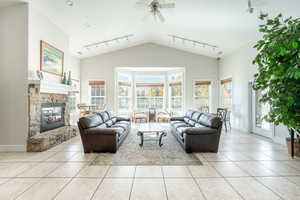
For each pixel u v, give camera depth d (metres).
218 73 7.62
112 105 7.54
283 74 1.61
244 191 2.08
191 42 6.53
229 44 5.89
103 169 2.71
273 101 1.81
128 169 2.71
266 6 3.50
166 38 6.64
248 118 5.59
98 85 7.61
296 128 1.69
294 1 3.17
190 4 4.03
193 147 3.50
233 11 3.99
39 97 3.69
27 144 3.53
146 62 7.49
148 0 4.02
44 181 2.31
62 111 4.93
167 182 2.29
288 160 3.10
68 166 2.81
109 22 4.99
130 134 5.29
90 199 1.91
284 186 2.19
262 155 3.37
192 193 2.04
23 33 3.53
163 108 8.45
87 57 7.50
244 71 5.75
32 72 3.67
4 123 3.56
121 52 7.49
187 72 7.59
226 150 3.70
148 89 8.42
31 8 3.63
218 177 2.44
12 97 3.55
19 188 2.13
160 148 3.83
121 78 7.98
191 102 7.60
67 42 5.25
